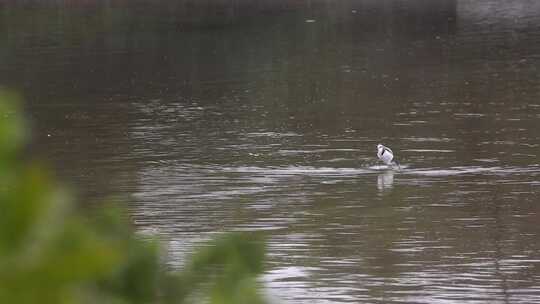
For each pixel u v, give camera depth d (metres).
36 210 1.20
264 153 29.23
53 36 61.00
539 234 20.34
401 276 17.84
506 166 26.62
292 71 46.66
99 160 28.48
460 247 19.56
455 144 29.62
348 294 16.89
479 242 19.86
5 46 56.81
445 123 33.00
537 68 44.78
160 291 1.97
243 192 24.44
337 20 67.12
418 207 22.69
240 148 30.06
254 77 45.25
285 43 56.81
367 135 31.53
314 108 37.00
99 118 35.69
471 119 33.50
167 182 25.66
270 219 21.83
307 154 28.97
